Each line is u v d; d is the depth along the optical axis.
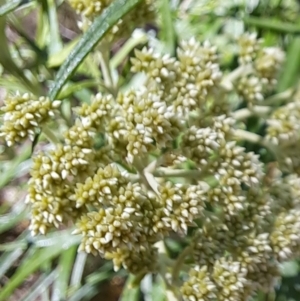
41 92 0.36
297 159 0.37
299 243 0.35
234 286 0.33
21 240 0.40
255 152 0.42
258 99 0.37
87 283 0.42
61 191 0.32
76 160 0.31
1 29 0.34
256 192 0.35
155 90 0.33
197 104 0.34
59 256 0.45
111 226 0.31
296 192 0.36
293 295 0.41
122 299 0.40
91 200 0.31
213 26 0.46
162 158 0.33
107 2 0.33
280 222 0.35
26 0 0.32
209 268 0.34
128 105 0.32
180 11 0.46
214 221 0.34
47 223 0.32
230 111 0.36
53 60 0.39
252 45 0.38
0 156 0.42
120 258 0.32
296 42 0.43
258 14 0.46
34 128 0.32
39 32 0.42
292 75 0.43
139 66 0.34
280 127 0.37
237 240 0.34
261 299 0.41
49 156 0.32
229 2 0.46
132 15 0.34
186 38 0.46
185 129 0.33
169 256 0.38
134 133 0.32
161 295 0.40
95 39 0.30
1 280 0.49
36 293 0.42
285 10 0.47
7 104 0.32
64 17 0.53
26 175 0.51
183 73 0.34
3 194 0.50
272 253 0.35
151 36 0.44
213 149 0.33
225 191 0.33
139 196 0.31
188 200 0.32
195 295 0.33
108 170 0.31
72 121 0.40
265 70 0.37
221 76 0.34
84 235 0.31
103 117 0.32
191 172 0.33
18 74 0.35
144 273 0.33
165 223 0.32
